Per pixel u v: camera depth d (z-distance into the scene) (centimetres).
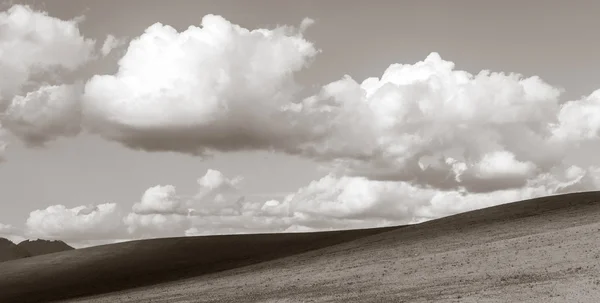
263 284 4975
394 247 6056
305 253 7281
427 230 7125
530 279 3438
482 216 7331
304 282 4706
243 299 4291
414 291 3650
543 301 2842
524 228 5653
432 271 4262
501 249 4622
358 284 4222
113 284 7431
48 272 8588
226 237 9700
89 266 8725
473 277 3794
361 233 8812
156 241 9869
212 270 7306
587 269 3425
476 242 5303
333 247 7338
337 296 3856
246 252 8519
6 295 7488
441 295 3388
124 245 9844
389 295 3641
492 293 3206
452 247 5269
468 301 3088
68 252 9844
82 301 5984
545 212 6669
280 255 7775
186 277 6975
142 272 7981
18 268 9012
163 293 5453
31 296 7331
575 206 6712
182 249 9162
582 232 4622
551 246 4319
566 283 3166
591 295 2811
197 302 4472
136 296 5575
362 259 5544
